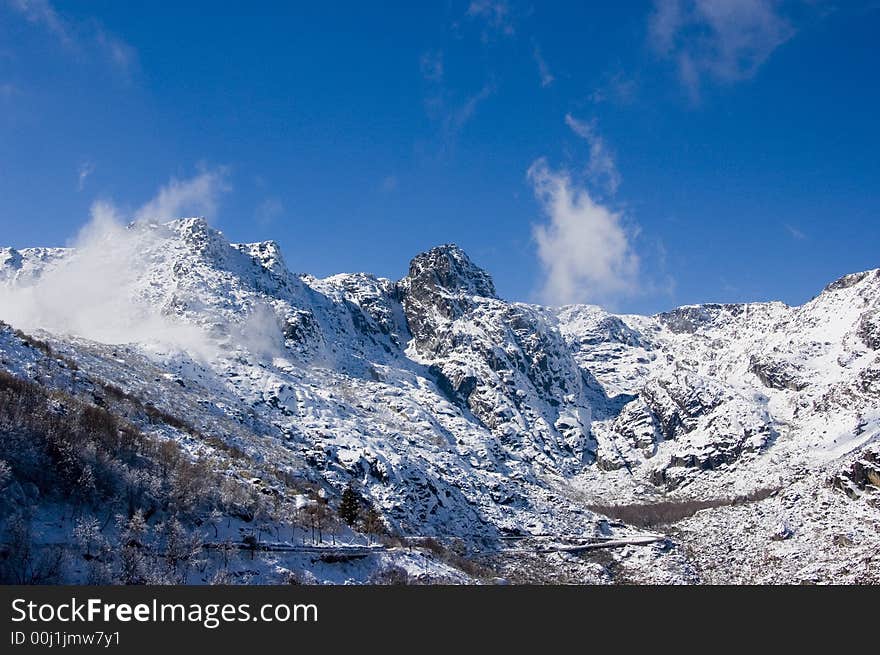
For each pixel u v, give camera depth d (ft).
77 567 415.03
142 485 514.27
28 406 518.37
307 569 521.65
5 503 423.23
